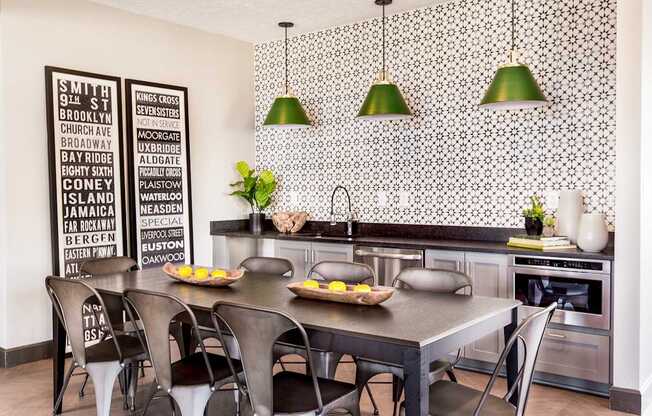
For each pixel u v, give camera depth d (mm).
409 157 5219
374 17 5367
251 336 2295
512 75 3873
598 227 3795
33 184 4527
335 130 5734
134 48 5203
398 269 4637
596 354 3705
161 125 5379
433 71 5039
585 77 4246
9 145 4387
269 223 6266
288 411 2346
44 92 4582
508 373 2879
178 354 4641
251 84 6312
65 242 4652
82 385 3951
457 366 4371
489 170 4742
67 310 3117
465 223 4898
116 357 3180
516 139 4590
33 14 4508
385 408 3572
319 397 2342
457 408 2430
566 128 4344
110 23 5020
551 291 3859
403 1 4898
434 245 4418
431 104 5062
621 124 3502
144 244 5227
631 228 3502
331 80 5738
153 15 5293
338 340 2289
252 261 4160
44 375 4230
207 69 5859
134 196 5141
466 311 2605
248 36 6062
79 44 4801
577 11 4266
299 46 5973
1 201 4387
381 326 2307
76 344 3119
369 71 5453
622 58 3473
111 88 4980
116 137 5020
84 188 4789
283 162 6168
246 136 6285
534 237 4121
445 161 4996
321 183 5859
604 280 3627
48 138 4559
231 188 6137
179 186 5531
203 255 5859
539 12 4441
